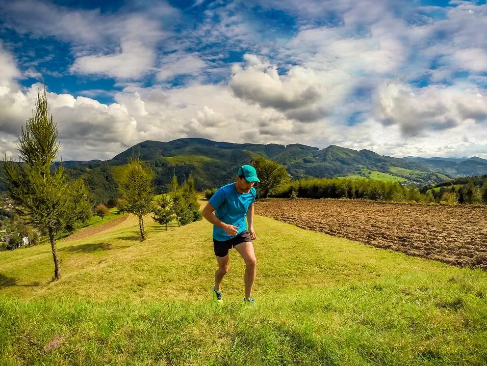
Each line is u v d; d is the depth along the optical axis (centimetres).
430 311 504
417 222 2605
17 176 1802
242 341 387
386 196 6338
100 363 354
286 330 411
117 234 3638
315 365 346
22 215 1816
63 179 1978
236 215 533
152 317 462
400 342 396
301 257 1628
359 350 378
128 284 1420
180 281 1445
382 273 1290
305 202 6025
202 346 377
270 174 8175
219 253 552
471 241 1747
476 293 602
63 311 492
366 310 543
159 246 2183
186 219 5019
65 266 2194
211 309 480
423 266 1339
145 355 363
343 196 6906
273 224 2898
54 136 1930
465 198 6075
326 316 505
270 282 1337
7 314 467
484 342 381
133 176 3159
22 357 374
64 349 380
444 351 371
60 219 1914
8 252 3002
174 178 5697
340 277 1305
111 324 437
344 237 2155
